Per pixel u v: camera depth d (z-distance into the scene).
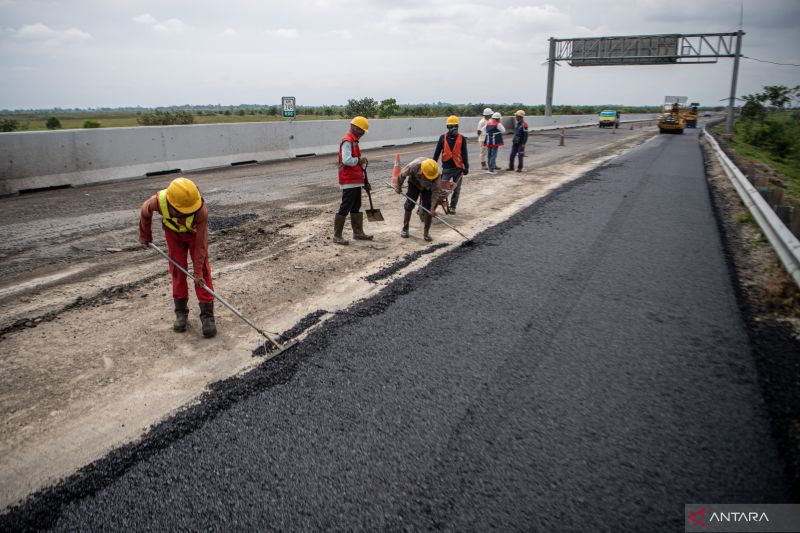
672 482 2.48
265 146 14.49
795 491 2.42
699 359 3.66
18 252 5.94
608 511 2.30
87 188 9.80
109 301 4.67
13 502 2.40
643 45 36.22
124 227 7.02
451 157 7.92
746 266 5.78
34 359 3.65
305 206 8.54
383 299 4.74
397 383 3.34
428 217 6.66
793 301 4.65
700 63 35.72
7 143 8.97
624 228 7.45
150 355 3.74
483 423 2.92
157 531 2.23
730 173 12.45
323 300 4.73
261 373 3.48
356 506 2.34
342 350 3.78
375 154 16.95
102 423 2.96
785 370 3.51
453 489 2.44
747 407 3.09
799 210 5.60
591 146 22.67
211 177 11.41
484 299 4.73
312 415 3.01
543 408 3.07
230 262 5.76
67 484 2.51
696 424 2.92
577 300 4.73
